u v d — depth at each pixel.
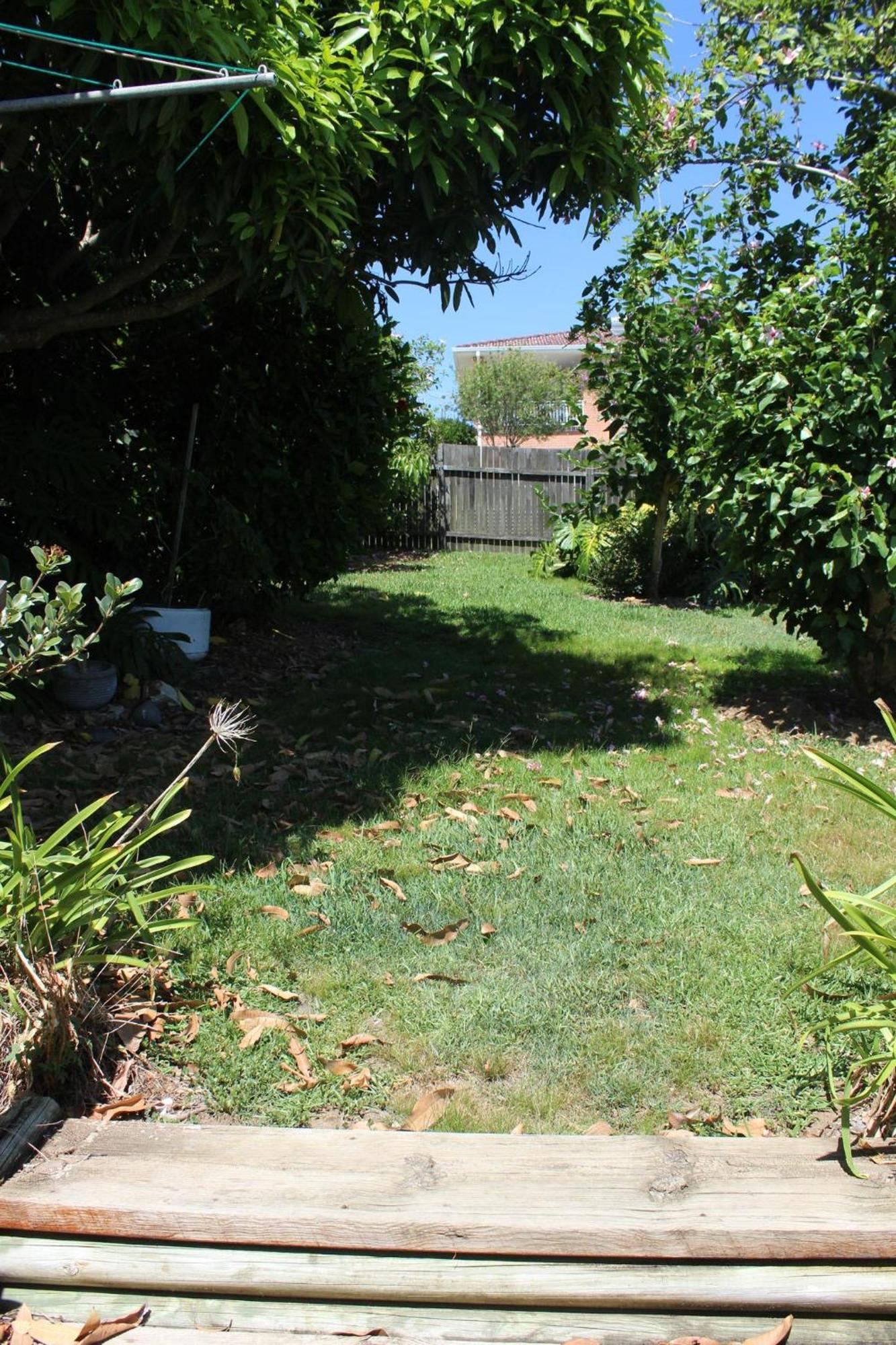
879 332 5.34
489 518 16.78
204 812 4.01
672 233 8.12
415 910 3.24
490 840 3.83
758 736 5.50
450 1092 2.35
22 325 4.99
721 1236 1.76
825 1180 1.90
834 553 5.38
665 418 9.90
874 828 4.08
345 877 3.46
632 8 4.74
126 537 5.95
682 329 9.06
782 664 7.24
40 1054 2.25
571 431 31.11
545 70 4.57
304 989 2.78
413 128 4.60
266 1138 2.05
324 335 7.33
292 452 7.55
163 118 3.78
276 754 4.80
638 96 5.00
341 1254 1.79
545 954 2.98
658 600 11.31
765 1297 1.71
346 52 4.57
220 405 7.14
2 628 2.56
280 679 6.45
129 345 7.07
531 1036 2.58
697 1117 2.27
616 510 11.57
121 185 5.43
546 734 5.32
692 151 7.01
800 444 5.28
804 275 5.69
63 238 6.26
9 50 4.08
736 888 3.45
